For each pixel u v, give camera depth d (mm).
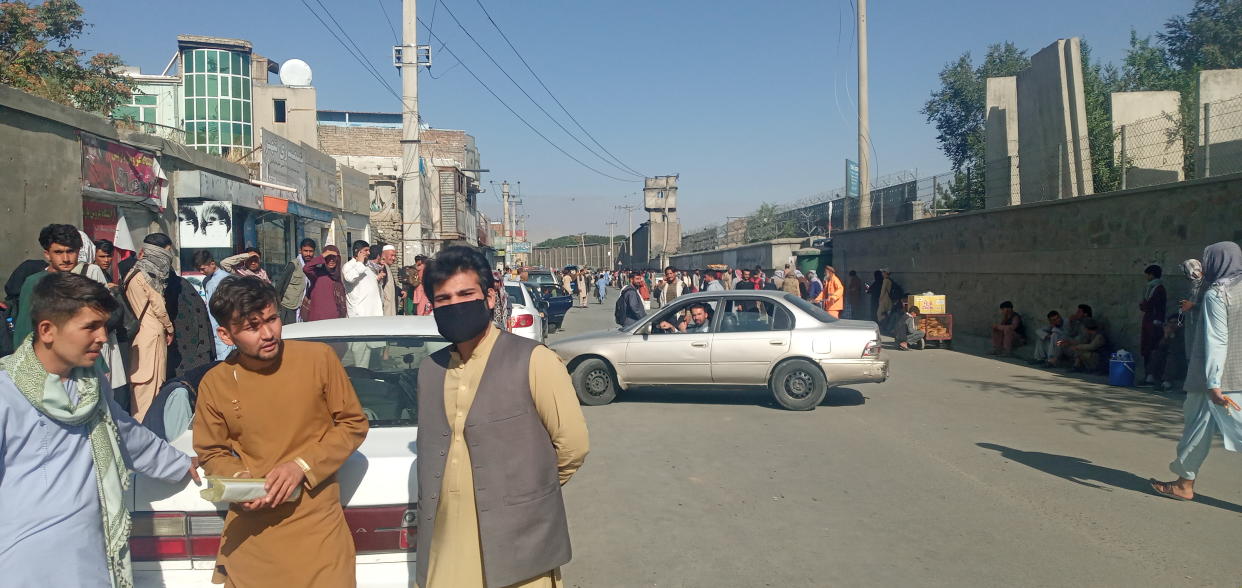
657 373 10102
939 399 10586
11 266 8156
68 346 2545
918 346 17266
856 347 9648
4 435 2463
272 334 2811
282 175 17062
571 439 2623
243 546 2857
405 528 3264
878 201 25594
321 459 2834
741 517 5590
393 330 4770
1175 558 4730
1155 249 12305
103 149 9844
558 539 2619
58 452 2572
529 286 25172
